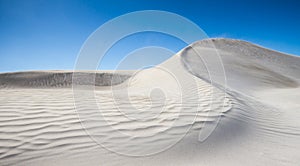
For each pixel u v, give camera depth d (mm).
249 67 15352
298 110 5434
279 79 13836
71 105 3963
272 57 22812
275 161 2426
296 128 3629
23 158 2301
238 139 2953
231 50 21359
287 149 2756
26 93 5246
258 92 9383
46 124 3010
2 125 2906
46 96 4797
